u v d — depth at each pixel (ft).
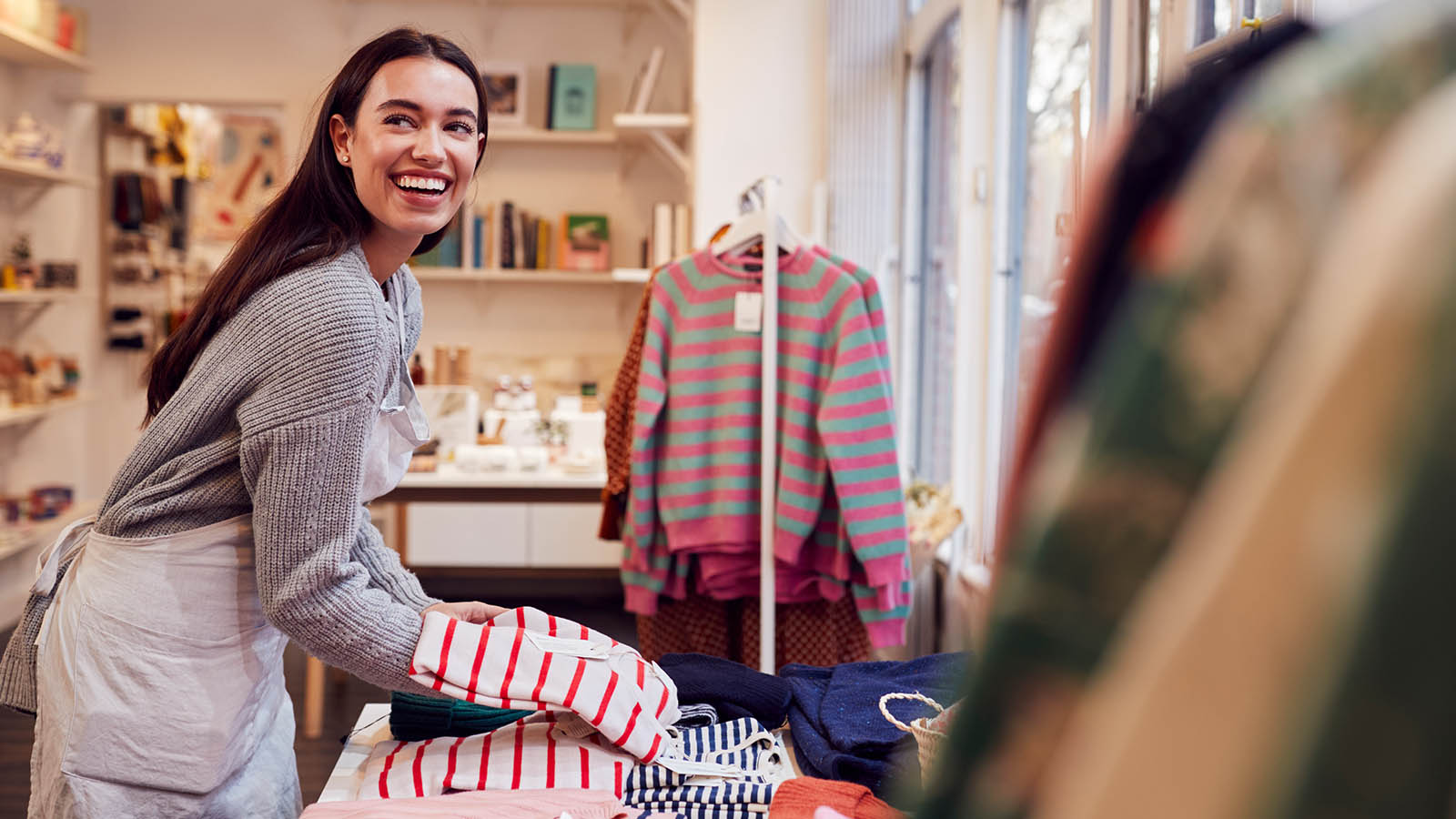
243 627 4.73
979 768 0.80
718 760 4.98
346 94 4.76
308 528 4.37
